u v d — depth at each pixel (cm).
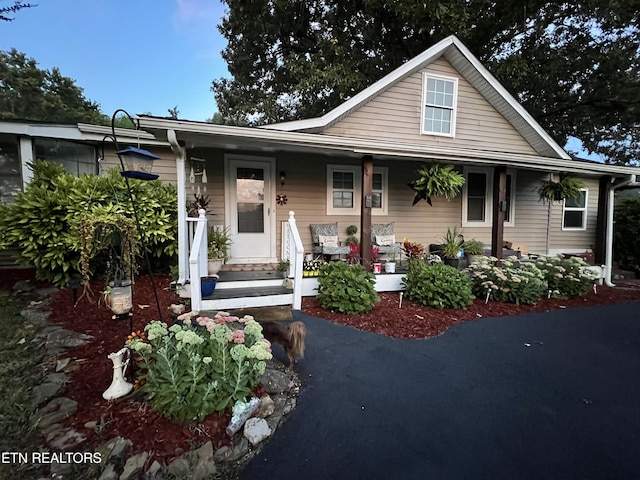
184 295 455
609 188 759
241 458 192
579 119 1358
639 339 400
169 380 211
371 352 345
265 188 682
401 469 185
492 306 526
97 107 2631
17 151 624
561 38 1208
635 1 946
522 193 926
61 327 347
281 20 1373
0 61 2050
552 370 313
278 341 314
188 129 441
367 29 1258
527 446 205
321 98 1418
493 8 1095
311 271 536
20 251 521
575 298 607
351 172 752
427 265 562
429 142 771
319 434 215
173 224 570
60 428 199
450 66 780
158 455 183
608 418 237
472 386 280
